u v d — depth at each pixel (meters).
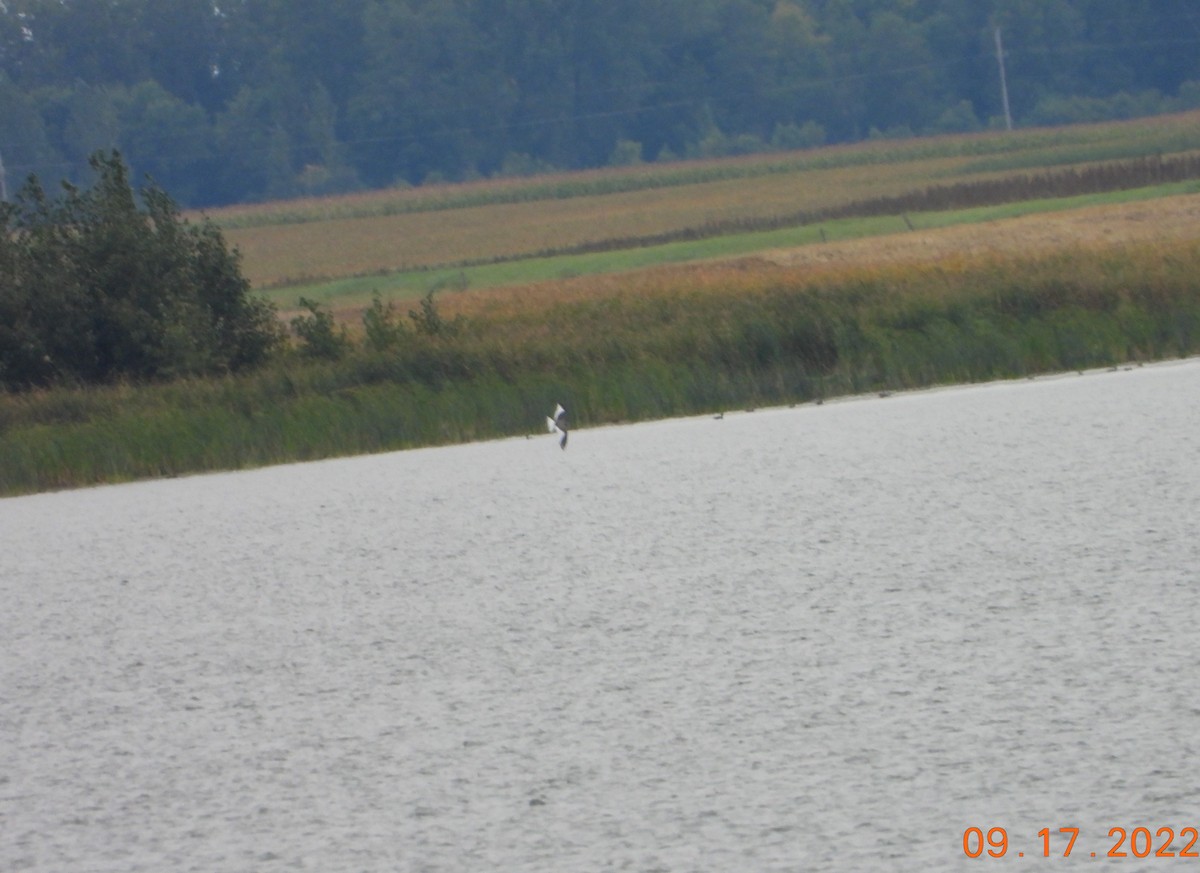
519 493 81.56
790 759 34.44
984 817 30.47
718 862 29.33
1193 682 37.22
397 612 53.25
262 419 116.62
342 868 30.41
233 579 63.31
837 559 55.44
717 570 55.56
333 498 87.25
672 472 84.06
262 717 41.19
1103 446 77.19
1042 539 55.38
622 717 38.41
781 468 81.31
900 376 117.88
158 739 40.00
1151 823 29.66
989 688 38.16
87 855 32.16
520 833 31.42
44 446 114.81
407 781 35.06
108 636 53.62
